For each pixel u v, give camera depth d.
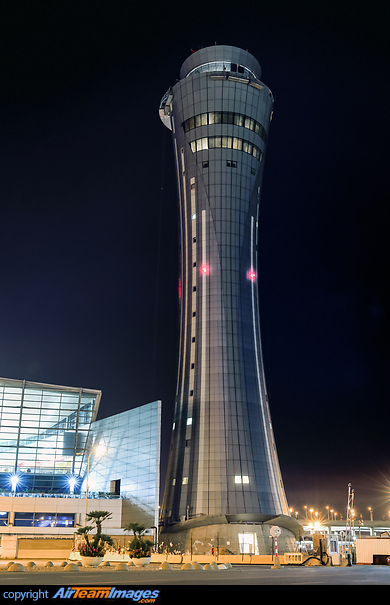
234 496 96.88
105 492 104.19
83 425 107.44
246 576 40.09
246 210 110.81
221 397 102.00
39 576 37.91
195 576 39.50
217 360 103.81
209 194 110.06
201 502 97.06
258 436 101.94
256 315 109.25
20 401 103.69
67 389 106.44
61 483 103.75
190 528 96.56
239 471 98.38
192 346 106.62
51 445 104.44
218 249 108.31
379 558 72.75
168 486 103.56
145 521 94.00
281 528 99.19
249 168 112.38
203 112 112.06
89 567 53.38
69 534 91.00
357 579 36.62
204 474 98.50
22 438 102.75
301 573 46.22
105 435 109.25
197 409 102.69
